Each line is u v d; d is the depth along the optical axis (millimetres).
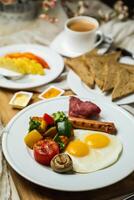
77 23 1063
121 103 820
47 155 636
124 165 641
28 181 650
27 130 721
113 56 974
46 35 1124
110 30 1112
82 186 601
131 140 701
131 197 613
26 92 860
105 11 1234
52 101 802
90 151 664
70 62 952
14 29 1165
